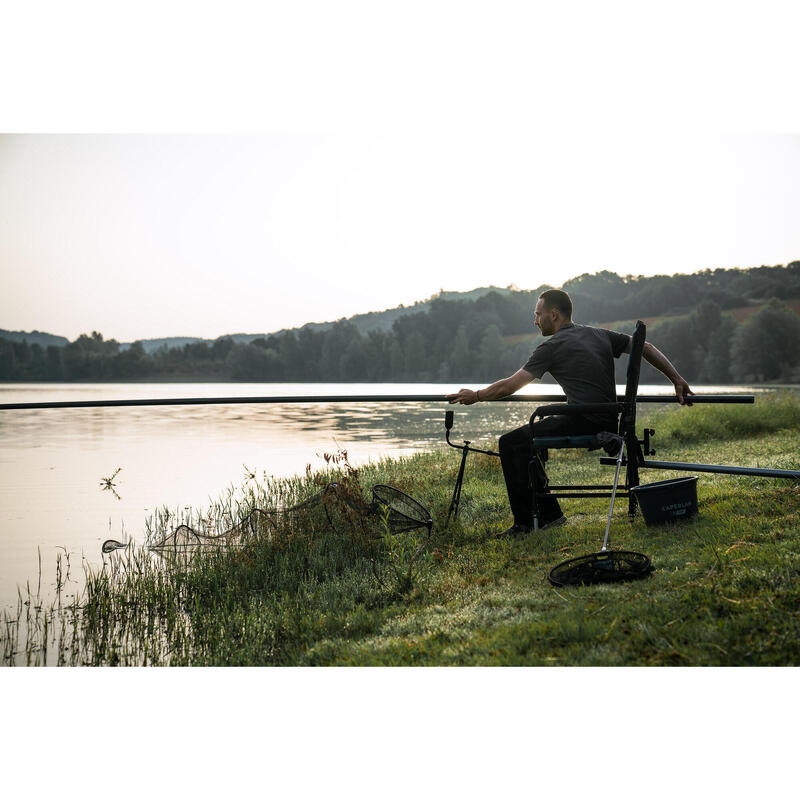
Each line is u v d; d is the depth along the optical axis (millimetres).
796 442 9133
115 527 8094
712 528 4746
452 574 4828
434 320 121062
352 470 6426
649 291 104062
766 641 3082
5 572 6176
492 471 9414
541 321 5621
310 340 119625
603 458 5605
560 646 3348
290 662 3871
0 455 16172
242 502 9336
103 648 4371
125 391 69812
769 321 83750
